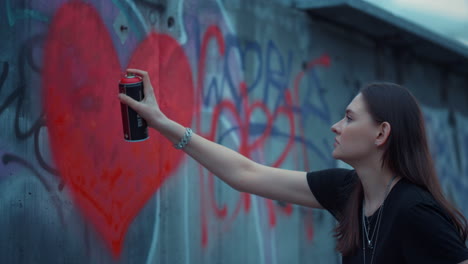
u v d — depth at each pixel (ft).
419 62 20.16
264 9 13.05
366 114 6.32
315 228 14.30
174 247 10.39
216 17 11.68
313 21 14.67
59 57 8.43
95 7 9.02
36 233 8.00
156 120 6.90
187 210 10.70
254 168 7.20
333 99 15.33
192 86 10.99
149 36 10.05
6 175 7.68
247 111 12.42
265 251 12.68
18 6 7.92
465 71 23.15
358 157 6.40
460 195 23.38
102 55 9.11
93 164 8.87
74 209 8.53
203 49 11.32
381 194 6.32
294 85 13.93
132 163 9.57
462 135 23.73
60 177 8.35
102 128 9.06
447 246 5.50
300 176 7.15
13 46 7.83
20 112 7.88
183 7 10.85
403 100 6.26
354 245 6.33
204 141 7.12
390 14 15.42
